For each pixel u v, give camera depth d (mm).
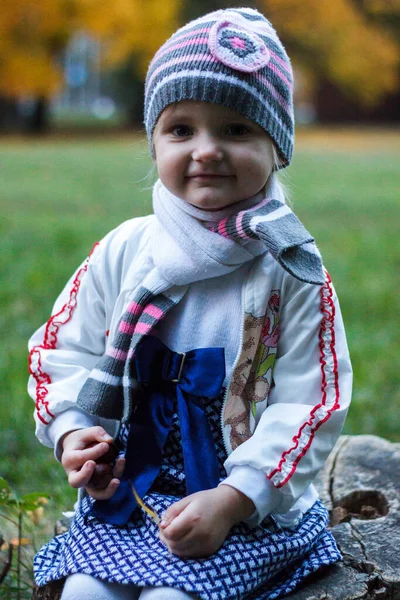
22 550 2225
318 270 1562
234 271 1665
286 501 1565
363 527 1926
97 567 1483
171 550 1487
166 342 1670
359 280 5633
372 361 4023
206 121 1573
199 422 1616
